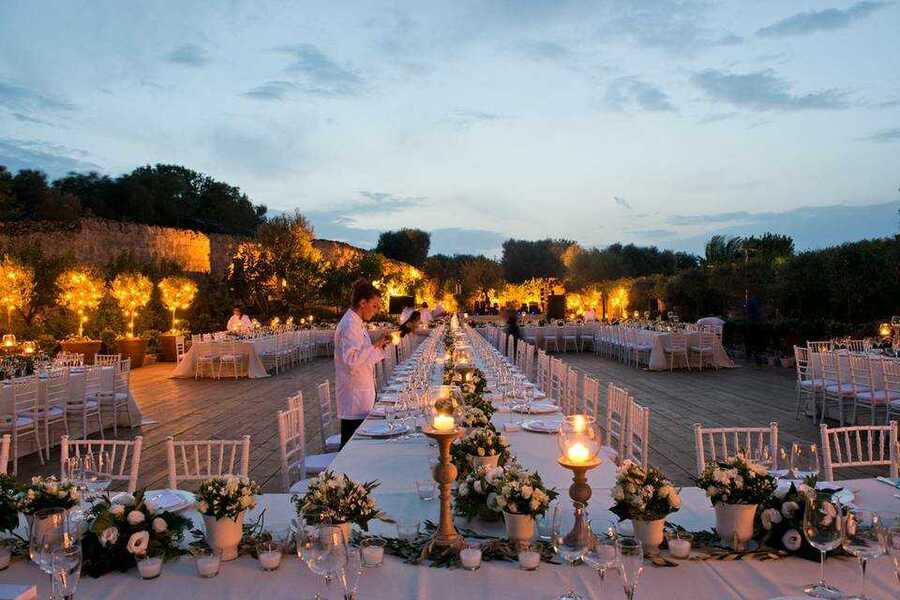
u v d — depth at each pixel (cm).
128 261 1972
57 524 181
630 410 433
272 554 216
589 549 196
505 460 294
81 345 1401
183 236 2805
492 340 1797
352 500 228
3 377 745
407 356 1292
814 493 224
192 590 203
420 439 402
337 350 473
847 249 1399
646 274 4294
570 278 3462
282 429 399
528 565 212
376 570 213
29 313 1580
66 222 2378
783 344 1505
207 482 224
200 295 2164
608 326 1834
